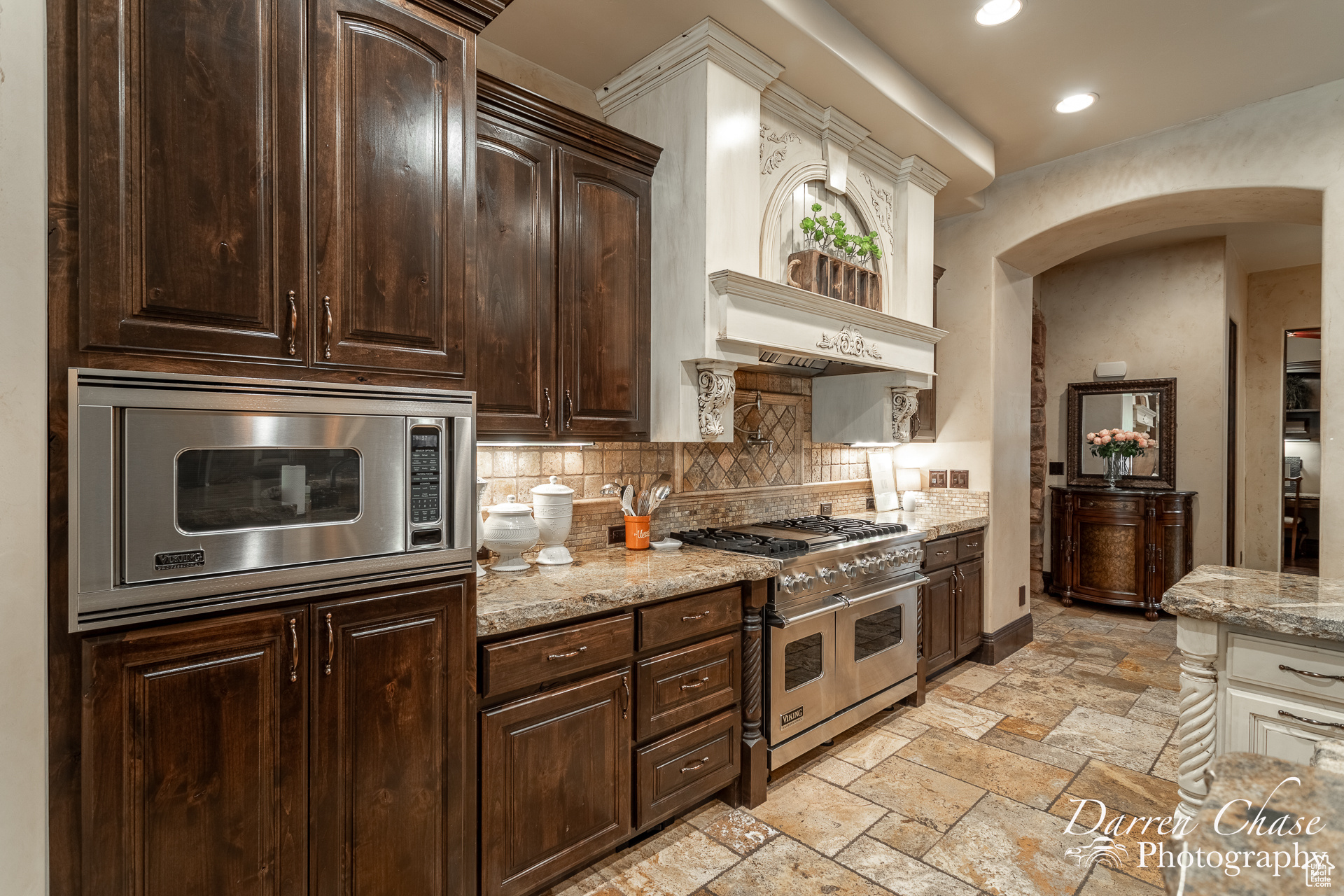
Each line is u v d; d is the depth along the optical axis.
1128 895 1.85
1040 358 5.74
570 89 2.71
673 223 2.47
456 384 1.58
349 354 1.40
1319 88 2.99
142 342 1.15
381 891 1.44
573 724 1.83
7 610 1.03
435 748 1.53
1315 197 3.15
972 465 4.05
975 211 4.11
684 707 2.13
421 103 1.53
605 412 2.35
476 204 1.78
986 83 3.01
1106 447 5.24
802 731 2.52
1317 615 1.64
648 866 1.99
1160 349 5.32
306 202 1.34
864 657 2.85
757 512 3.38
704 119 2.36
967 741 2.83
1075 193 3.72
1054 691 3.43
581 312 2.27
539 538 2.21
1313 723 1.65
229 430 1.23
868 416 3.46
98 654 1.10
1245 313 6.22
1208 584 2.01
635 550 2.59
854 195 3.15
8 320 1.03
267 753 1.28
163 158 1.17
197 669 1.21
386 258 1.46
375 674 1.43
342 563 1.38
